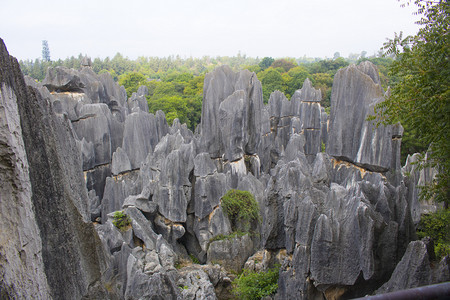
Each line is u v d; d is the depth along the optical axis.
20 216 8.39
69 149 11.96
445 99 13.02
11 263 8.12
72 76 45.56
